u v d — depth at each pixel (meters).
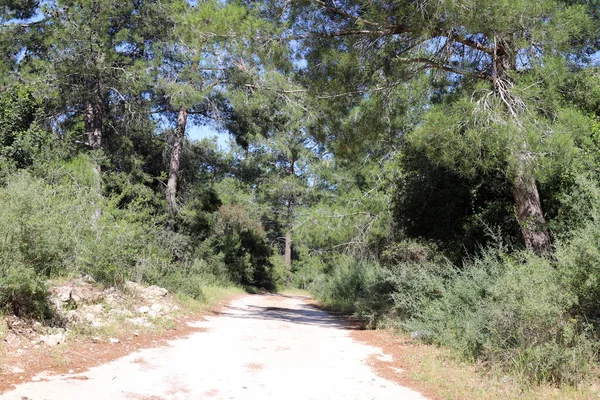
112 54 19.47
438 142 11.20
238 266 36.69
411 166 14.55
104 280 12.07
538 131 10.48
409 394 6.43
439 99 15.72
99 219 13.35
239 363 7.75
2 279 7.36
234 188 47.12
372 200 19.48
